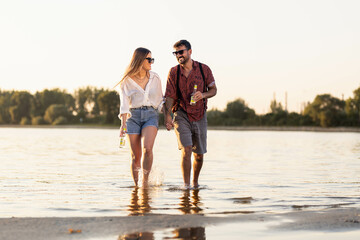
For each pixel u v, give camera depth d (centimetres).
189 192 586
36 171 862
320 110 8062
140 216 393
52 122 11231
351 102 7925
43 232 328
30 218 377
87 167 952
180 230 343
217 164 1046
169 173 830
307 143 2314
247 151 1598
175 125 657
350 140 2769
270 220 379
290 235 330
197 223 367
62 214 431
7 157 1239
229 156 1334
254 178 758
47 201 511
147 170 641
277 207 468
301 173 842
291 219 382
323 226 356
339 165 1023
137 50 639
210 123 8919
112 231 336
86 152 1503
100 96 10544
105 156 1308
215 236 327
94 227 346
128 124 653
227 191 598
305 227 353
